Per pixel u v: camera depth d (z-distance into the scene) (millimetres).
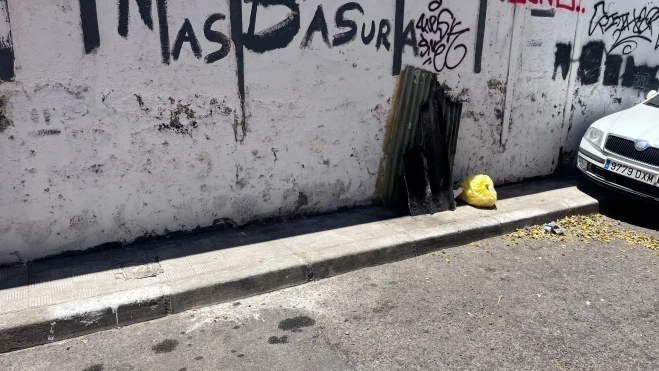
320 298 3957
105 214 4246
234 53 4445
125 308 3512
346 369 3088
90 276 3854
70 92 3879
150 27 4055
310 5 4699
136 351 3244
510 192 6379
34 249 4043
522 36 6145
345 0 4867
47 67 3762
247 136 4695
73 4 3752
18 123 3760
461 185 5934
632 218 5953
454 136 5910
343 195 5430
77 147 4000
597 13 6723
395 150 5523
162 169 4383
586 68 6906
